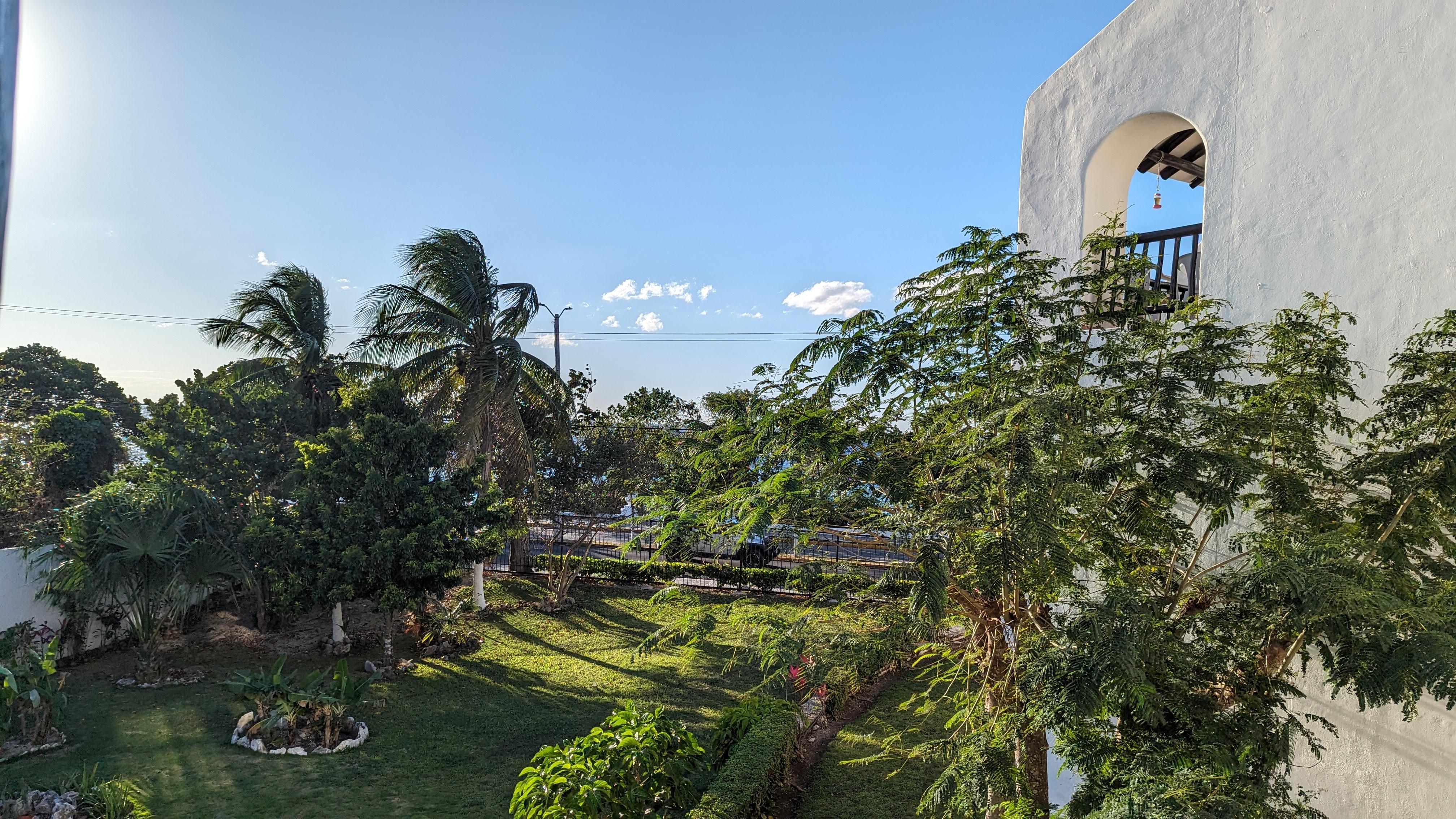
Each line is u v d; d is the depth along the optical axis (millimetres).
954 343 5441
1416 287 4781
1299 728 4129
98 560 11156
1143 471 4977
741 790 7047
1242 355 4859
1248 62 5801
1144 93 6562
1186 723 3701
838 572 5832
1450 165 4645
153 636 11547
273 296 15953
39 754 8938
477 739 9906
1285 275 5516
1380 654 3543
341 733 9820
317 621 15070
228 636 13891
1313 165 5363
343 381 15875
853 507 5098
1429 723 4715
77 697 10828
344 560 11703
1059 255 7332
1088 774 3648
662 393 20359
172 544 11469
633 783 6559
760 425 5410
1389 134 4949
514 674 12586
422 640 13758
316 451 12422
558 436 17906
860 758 8953
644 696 11562
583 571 18719
